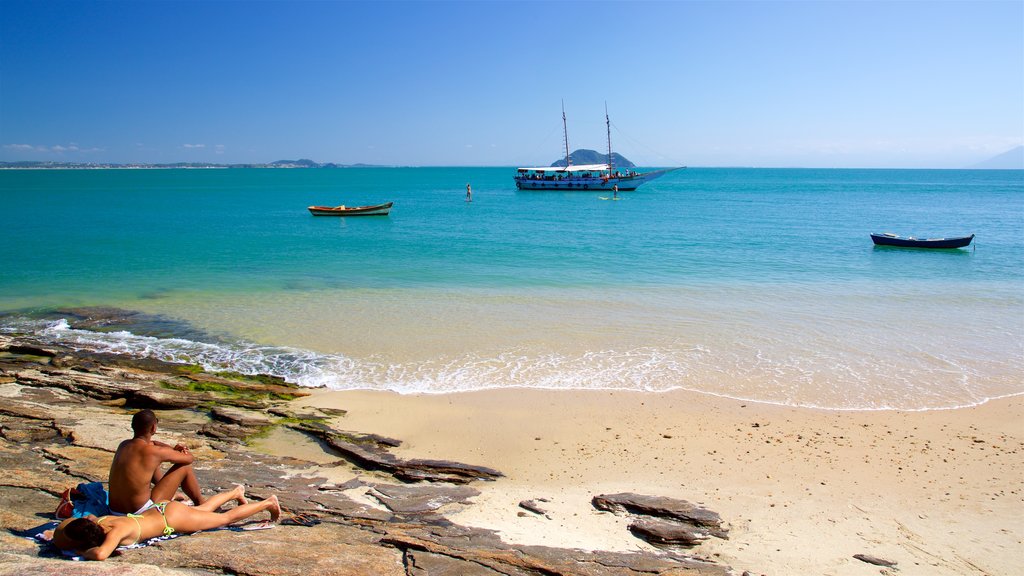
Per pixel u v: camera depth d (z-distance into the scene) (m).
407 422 14.69
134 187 149.75
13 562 5.66
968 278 31.64
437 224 60.16
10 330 21.39
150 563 6.16
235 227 56.44
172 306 25.02
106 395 15.41
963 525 10.29
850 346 20.14
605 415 15.21
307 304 25.55
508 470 12.49
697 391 16.66
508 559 7.86
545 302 26.00
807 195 118.31
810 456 13.07
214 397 15.72
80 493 7.38
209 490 9.80
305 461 12.43
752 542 9.63
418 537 8.54
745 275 32.34
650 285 29.62
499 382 17.20
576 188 121.31
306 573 6.43
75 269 33.31
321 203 93.50
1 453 10.65
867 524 10.31
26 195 109.38
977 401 15.99
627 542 9.47
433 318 23.38
